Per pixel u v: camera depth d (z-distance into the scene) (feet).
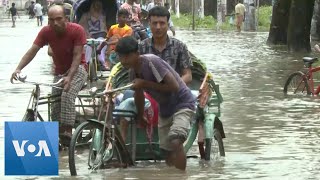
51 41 58.39
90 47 96.02
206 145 54.49
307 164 53.31
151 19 53.72
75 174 49.83
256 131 66.33
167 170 51.57
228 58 141.69
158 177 49.42
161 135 51.31
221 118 72.90
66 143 57.52
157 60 49.29
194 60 56.65
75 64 57.62
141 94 50.72
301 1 156.56
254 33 241.76
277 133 65.31
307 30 157.79
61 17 57.57
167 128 51.03
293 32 157.69
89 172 50.85
